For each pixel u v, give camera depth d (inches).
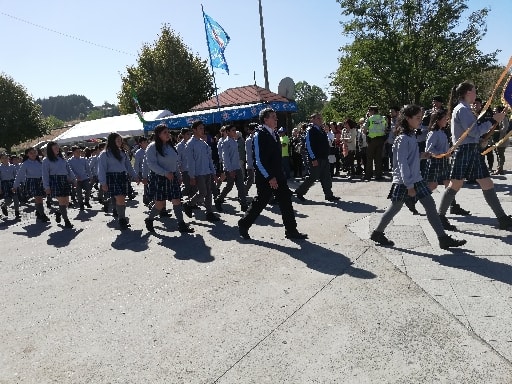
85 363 123.8
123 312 156.6
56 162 336.8
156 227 303.3
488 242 190.2
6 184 455.5
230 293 163.6
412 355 111.3
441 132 242.4
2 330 152.4
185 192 358.9
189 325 140.5
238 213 327.9
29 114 2139.5
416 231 219.8
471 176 204.1
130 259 224.8
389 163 509.7
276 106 665.6
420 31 1250.6
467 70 1234.6
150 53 1644.9
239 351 121.3
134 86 1659.7
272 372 109.8
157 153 266.7
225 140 327.0
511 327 119.4
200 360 118.8
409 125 188.4
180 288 174.4
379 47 1237.1
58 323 153.4
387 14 1263.5
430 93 1231.5
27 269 229.5
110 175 302.7
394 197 194.5
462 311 130.5
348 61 1331.2
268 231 254.8
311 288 159.9
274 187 224.7
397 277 161.6
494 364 104.2
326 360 112.8
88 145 1250.6
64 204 343.6
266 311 144.6
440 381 100.0
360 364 109.7
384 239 202.1
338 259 189.0
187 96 1626.5
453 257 176.1
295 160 542.6
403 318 130.3
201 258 212.5
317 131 328.2
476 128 198.1
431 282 153.5
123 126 1184.8
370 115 437.4
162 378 112.0
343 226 247.4
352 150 490.0
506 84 193.8
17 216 440.5
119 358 124.6
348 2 1262.3
